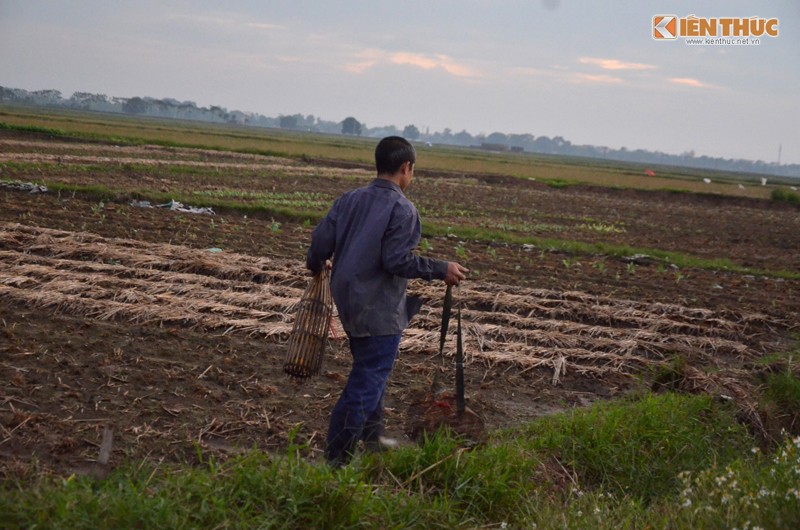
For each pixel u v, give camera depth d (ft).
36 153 89.92
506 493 14.19
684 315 31.22
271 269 32.83
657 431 17.79
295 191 76.69
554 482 15.81
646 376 23.34
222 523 11.48
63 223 40.78
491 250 46.01
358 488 12.72
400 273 14.38
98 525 10.97
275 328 23.94
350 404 14.76
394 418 18.45
